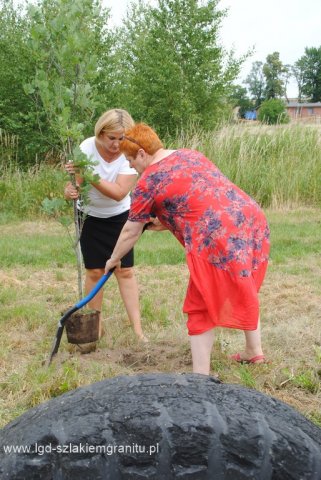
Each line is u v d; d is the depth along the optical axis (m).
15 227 12.39
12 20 19.83
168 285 7.27
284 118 16.39
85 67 4.96
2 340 5.28
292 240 9.94
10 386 4.30
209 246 3.83
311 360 4.71
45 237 10.92
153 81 19.78
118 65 20.20
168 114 19.66
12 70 18.67
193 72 19.89
